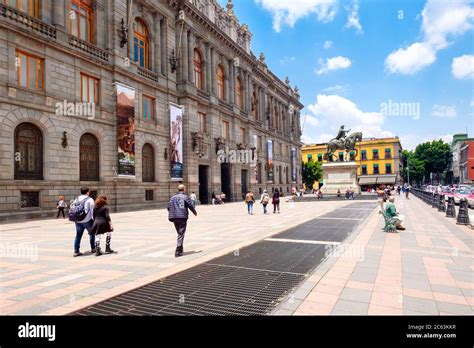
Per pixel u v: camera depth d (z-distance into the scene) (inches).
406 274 236.7
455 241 374.9
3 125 699.4
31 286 220.8
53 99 806.5
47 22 817.5
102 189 941.2
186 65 1357.0
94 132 929.5
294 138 2849.4
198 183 1376.7
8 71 712.4
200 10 1526.8
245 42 2004.2
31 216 736.3
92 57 918.4
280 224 567.8
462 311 167.3
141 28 1189.1
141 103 1121.4
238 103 1884.8
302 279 230.2
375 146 3122.5
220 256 310.8
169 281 230.7
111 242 409.1
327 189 1552.7
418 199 1439.5
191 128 1352.1
